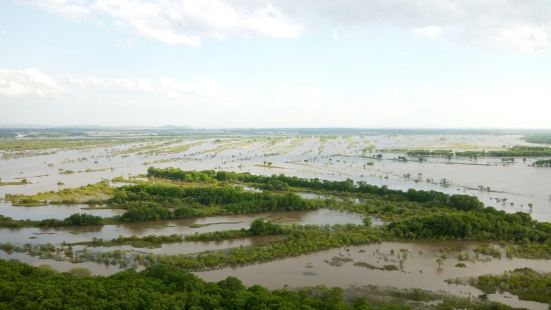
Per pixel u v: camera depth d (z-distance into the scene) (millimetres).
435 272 128125
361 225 173500
